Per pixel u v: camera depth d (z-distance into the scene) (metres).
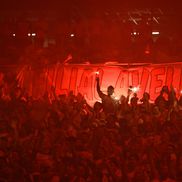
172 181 28.70
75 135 32.53
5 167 29.78
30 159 30.36
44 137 31.61
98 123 34.75
